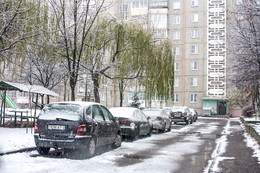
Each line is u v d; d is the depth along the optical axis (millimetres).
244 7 13172
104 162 9031
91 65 18672
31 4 14438
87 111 10062
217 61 53594
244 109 41781
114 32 20266
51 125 9523
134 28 21281
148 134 17547
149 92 22953
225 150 11609
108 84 22266
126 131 14469
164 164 8992
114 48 20781
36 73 21125
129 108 15602
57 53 15953
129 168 8266
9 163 8148
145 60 21703
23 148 9938
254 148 12141
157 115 20078
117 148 12273
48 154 10141
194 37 54812
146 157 10195
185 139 16469
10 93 47031
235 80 15258
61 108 9891
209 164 9086
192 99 54594
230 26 14922
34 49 14852
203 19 54594
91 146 9852
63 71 19125
